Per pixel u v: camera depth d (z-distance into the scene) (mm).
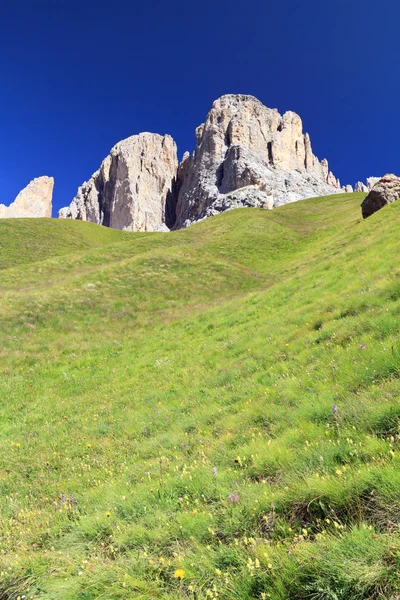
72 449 10062
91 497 6508
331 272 20859
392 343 7172
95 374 19172
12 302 29609
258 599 3078
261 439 6480
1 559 4910
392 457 4020
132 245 62875
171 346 20875
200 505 4961
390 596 2650
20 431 12711
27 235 71500
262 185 195125
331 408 6176
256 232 68438
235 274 43781
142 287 37438
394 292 10805
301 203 117875
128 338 25797
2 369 20250
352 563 2924
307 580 3064
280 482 4797
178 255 49062
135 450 8852
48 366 21031
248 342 14969
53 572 4461
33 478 8703
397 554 2775
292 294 21219
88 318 29500
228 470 5723
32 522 6219
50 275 44375
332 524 3746
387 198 44875
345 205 96750
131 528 4812
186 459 7211
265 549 3539
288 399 7840
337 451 4727
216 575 3531
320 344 10211
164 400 12445
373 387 6090
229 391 10844
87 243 79500
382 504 3527
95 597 3697
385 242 19797
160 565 3934
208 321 24062
